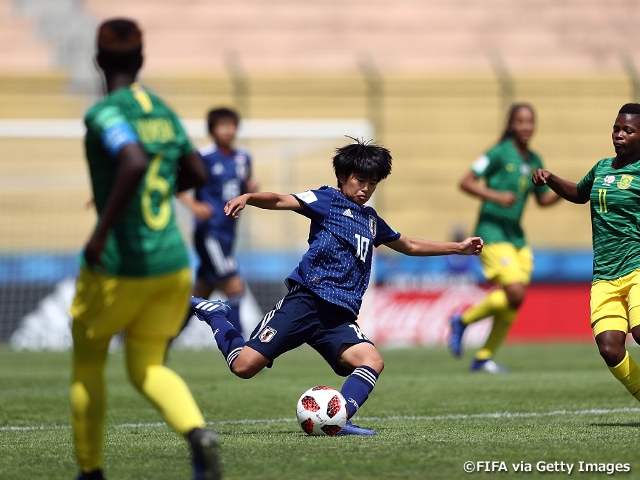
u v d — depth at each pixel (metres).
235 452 16.58
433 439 18.14
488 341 37.75
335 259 19.53
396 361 43.53
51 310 53.19
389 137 71.44
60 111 72.94
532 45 83.38
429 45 82.69
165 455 16.75
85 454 13.45
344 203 19.78
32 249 60.22
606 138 71.25
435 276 57.41
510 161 36.50
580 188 21.59
